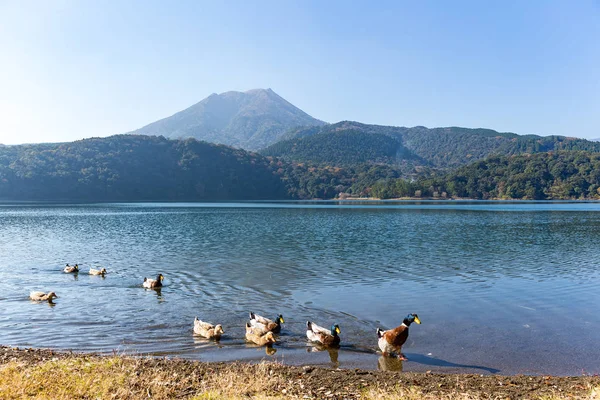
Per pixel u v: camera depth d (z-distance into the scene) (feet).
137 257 125.49
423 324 64.75
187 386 40.32
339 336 58.44
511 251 138.00
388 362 50.90
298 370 46.39
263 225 234.17
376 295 81.61
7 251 137.18
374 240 167.43
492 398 38.86
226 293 83.20
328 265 112.47
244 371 45.09
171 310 71.26
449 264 114.42
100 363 44.32
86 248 144.05
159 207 441.68
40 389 37.35
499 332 61.16
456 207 465.88
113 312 69.77
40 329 60.80
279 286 88.79
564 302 76.79
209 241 163.43
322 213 349.41
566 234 189.37
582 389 41.22
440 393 39.93
